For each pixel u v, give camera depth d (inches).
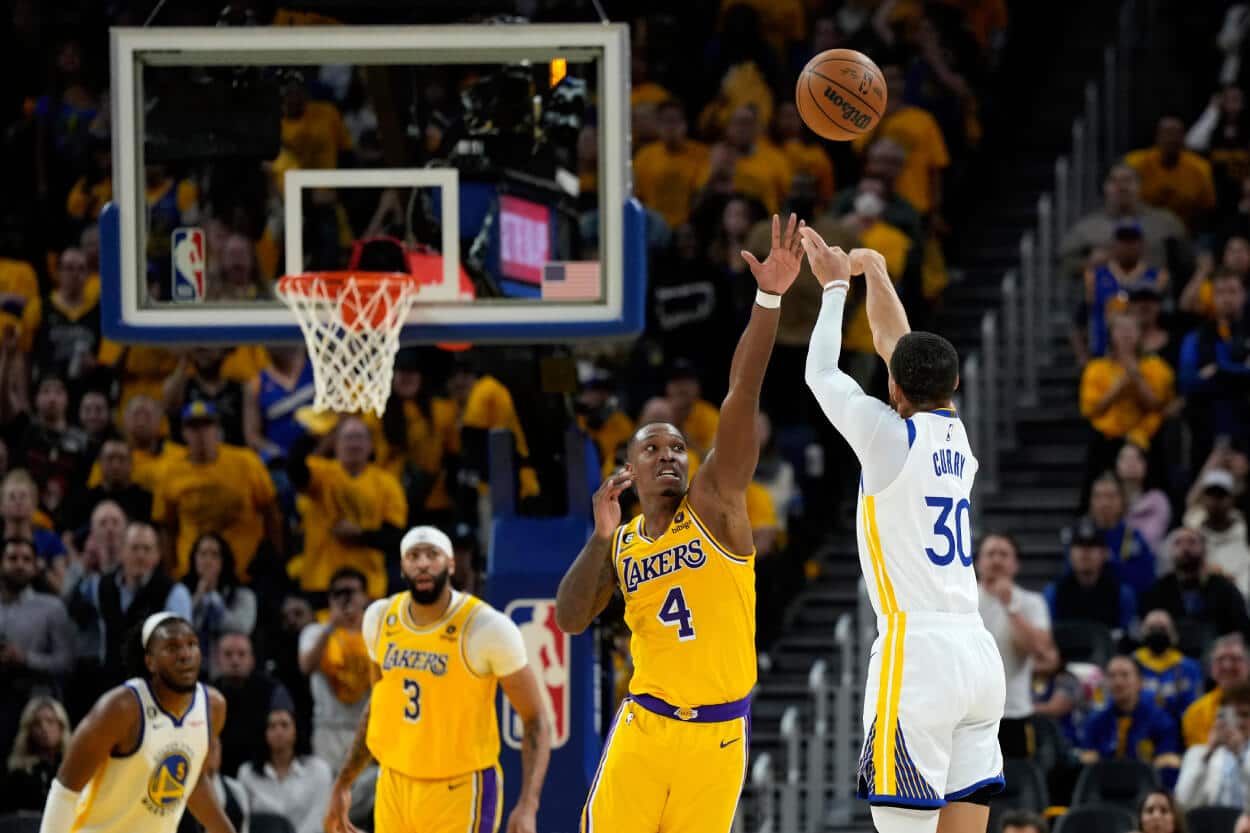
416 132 677.9
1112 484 892.0
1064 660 841.5
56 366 983.6
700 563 458.0
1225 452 917.8
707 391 1007.0
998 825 716.0
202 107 652.7
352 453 879.7
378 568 876.6
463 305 632.4
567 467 669.9
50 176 1102.4
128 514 867.4
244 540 872.3
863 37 1163.3
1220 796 748.6
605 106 628.7
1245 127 1131.3
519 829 558.9
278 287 623.8
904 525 411.8
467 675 562.6
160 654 534.3
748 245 1011.3
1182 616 844.6
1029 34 1290.6
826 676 922.7
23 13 1160.2
